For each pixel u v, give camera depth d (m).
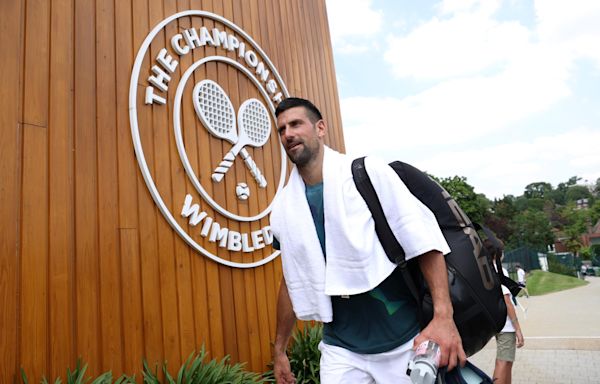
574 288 17.55
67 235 2.37
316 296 1.67
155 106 3.02
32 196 2.26
